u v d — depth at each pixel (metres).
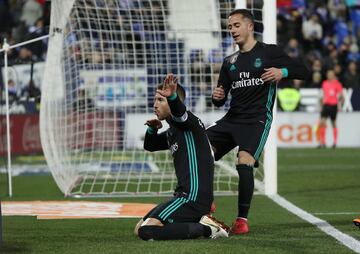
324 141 49.59
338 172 34.62
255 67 17.31
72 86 31.25
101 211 21.50
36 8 55.88
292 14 59.66
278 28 58.72
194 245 14.59
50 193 27.20
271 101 17.50
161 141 16.39
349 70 53.81
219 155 17.83
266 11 24.95
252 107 17.39
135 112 37.69
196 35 30.78
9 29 54.88
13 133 42.53
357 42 60.03
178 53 29.73
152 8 29.50
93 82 34.56
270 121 17.44
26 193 27.25
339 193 26.28
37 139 44.12
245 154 17.00
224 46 29.06
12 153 42.56
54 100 26.38
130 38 33.28
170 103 15.21
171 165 36.28
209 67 30.47
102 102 36.47
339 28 60.88
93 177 31.47
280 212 20.98
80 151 34.03
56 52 25.52
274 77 16.94
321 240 15.51
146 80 30.55
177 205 15.42
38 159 42.69
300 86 52.69
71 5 25.55
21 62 30.14
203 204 15.54
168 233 15.24
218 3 28.42
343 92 51.00
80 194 26.44
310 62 55.28
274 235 16.31
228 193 26.83
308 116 50.50
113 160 37.22
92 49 30.89
